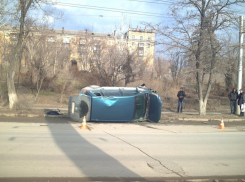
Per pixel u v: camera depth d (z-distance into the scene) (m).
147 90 14.09
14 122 12.16
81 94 13.05
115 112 12.73
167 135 10.08
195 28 15.23
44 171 5.22
